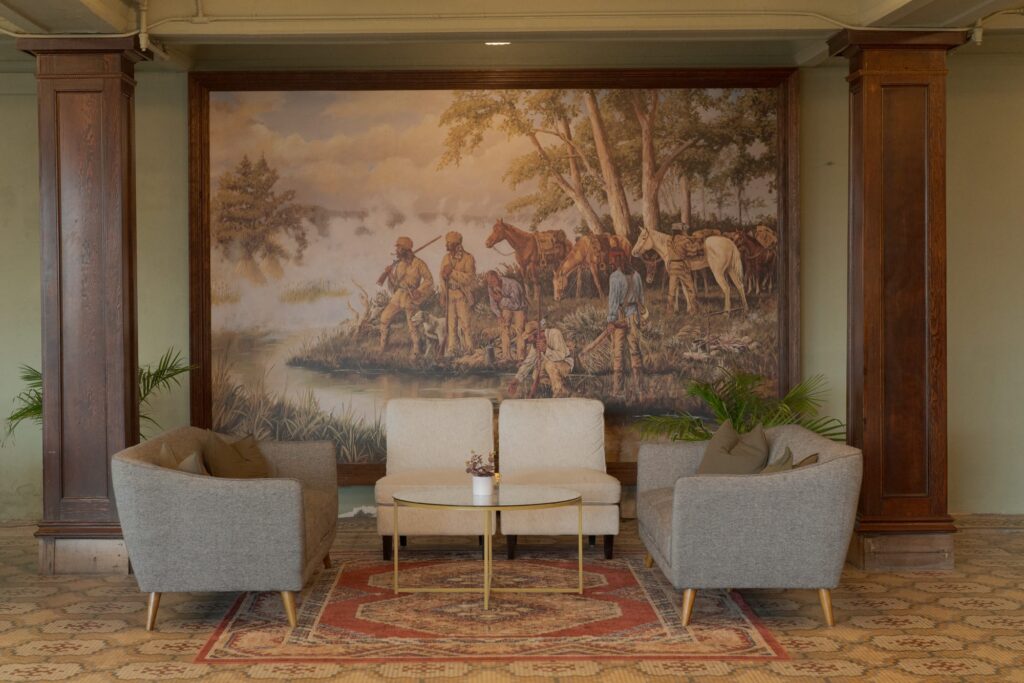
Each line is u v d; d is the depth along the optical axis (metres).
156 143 8.07
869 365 6.52
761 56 8.12
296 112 8.07
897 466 6.54
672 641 5.08
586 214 8.15
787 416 7.58
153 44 6.56
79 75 6.43
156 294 8.10
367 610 5.62
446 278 8.14
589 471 7.08
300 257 8.11
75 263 6.45
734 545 5.21
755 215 8.17
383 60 8.08
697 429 7.80
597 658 4.82
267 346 8.11
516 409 7.38
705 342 8.19
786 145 8.10
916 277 6.53
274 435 8.12
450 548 7.23
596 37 6.58
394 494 6.32
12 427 8.09
